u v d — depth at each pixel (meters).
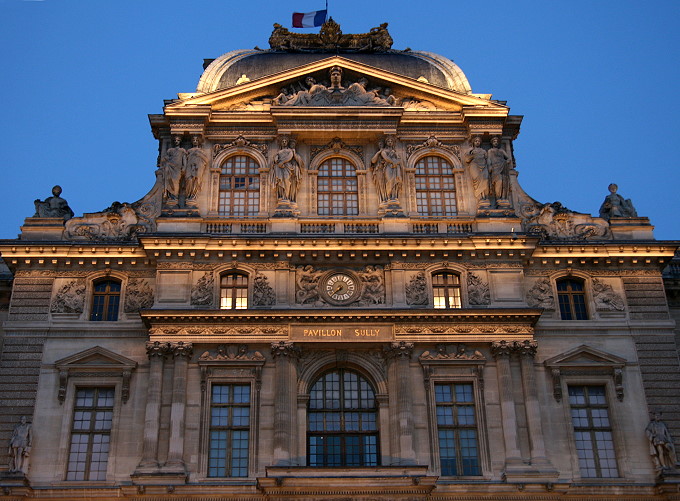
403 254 49.03
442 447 45.84
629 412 47.00
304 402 46.44
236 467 44.91
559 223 51.78
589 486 44.62
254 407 45.84
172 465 43.78
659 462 45.34
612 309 49.47
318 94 53.25
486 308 47.44
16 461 43.88
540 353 48.12
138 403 46.06
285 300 47.88
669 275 54.72
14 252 48.59
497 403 46.44
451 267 49.19
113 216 50.72
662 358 48.38
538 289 49.75
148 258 48.84
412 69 57.00
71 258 48.88
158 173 52.38
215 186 51.91
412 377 46.88
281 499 42.78
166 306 47.34
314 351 47.56
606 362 47.97
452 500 43.81
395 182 51.38
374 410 47.19
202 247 48.38
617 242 50.28
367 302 48.25
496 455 45.22
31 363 46.88
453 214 52.03
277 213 50.31
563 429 46.50
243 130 53.38
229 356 46.75
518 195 52.88
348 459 46.28
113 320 48.25
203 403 45.75
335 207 52.03
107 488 43.62
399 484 42.84
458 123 53.88
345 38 59.28
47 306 48.16
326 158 53.19
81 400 46.56
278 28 59.81
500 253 49.22
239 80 55.44
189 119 52.69
